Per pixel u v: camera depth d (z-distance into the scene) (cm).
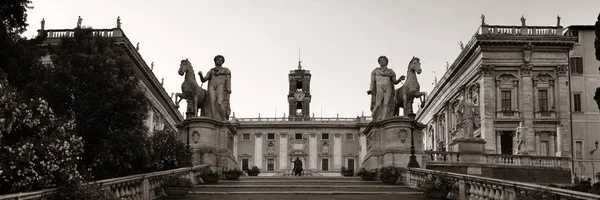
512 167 3803
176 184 1945
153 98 6400
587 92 5819
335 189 2264
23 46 2047
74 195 1265
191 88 2934
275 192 2083
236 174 2766
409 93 2922
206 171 2527
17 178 1233
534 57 5866
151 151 2077
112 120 1891
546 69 5847
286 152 10175
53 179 1277
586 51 5872
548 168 3903
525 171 3856
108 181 1480
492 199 1655
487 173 3709
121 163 1892
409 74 2953
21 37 2155
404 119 2861
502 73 5872
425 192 1939
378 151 2945
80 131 1831
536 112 5794
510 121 5784
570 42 5806
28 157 1227
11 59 1947
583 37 5900
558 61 5847
